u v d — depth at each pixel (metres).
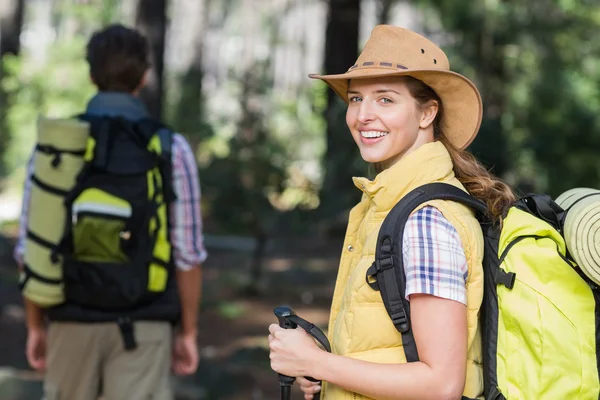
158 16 14.76
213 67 62.41
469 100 2.98
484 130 17.00
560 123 23.14
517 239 2.84
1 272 14.67
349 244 3.12
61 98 26.28
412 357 2.79
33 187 4.37
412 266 2.76
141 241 4.36
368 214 2.99
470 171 3.06
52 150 4.33
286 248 18.69
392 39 2.96
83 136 4.36
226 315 12.42
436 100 3.02
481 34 22.64
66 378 4.47
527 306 2.75
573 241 2.74
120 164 4.38
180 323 4.70
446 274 2.74
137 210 4.34
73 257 4.34
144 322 4.44
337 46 18.05
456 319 2.73
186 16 62.16
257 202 14.08
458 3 22.22
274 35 58.19
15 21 28.67
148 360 4.46
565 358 2.71
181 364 4.81
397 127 2.96
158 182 4.40
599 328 2.77
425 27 24.25
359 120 3.00
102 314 4.39
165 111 25.20
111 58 4.61
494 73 23.05
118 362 4.45
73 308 4.40
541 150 22.66
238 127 14.60
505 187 3.06
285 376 2.91
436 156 2.91
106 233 4.30
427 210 2.82
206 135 21.28
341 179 13.70
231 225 14.41
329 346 2.95
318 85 16.44
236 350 10.58
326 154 14.06
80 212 4.32
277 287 14.66
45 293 4.37
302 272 15.60
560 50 23.86
